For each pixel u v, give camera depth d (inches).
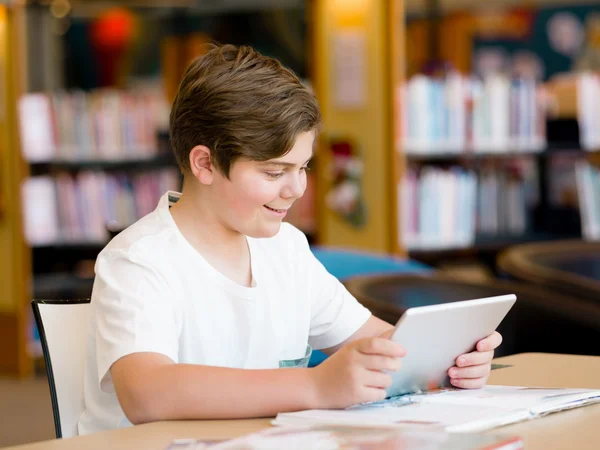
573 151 208.8
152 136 222.2
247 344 65.9
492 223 211.5
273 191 60.4
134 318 57.4
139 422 53.4
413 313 51.9
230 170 60.1
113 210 220.8
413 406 53.2
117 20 267.1
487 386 60.6
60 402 65.2
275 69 60.5
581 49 273.9
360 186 186.1
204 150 61.1
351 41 185.2
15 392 199.6
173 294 62.1
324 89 189.2
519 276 146.6
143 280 59.7
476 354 59.5
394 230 183.3
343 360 52.4
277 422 50.7
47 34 265.1
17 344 214.5
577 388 60.9
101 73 269.9
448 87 195.0
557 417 52.3
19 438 161.2
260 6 225.6
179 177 220.8
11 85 211.5
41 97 219.8
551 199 218.5
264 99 58.8
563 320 119.0
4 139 212.7
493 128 200.2
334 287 74.7
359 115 185.5
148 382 53.2
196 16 238.7
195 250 64.3
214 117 59.5
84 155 221.5
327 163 189.8
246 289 65.7
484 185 209.8
